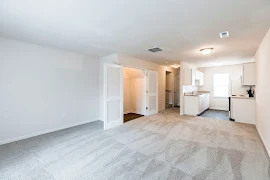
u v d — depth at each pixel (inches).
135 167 80.3
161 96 264.2
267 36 104.0
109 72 156.0
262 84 124.5
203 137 126.3
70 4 68.2
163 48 145.9
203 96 242.5
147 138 124.0
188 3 67.1
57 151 100.1
